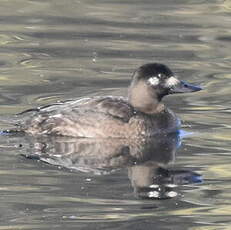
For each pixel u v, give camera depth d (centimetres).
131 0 2750
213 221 1166
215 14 2586
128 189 1296
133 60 2117
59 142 1568
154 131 1622
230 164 1421
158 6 2678
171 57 2147
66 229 1133
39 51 2194
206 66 2072
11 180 1330
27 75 1970
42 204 1225
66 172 1380
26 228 1137
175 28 2425
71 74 1989
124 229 1134
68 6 2664
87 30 2400
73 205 1223
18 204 1224
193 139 1572
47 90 1853
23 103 1750
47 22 2480
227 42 2291
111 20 2503
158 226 1147
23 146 1531
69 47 2233
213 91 1870
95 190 1288
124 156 1485
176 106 1767
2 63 2073
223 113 1719
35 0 2728
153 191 1287
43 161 1441
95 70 2025
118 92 1845
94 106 1634
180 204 1234
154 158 1470
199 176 1360
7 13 2566
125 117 1625
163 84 1666
